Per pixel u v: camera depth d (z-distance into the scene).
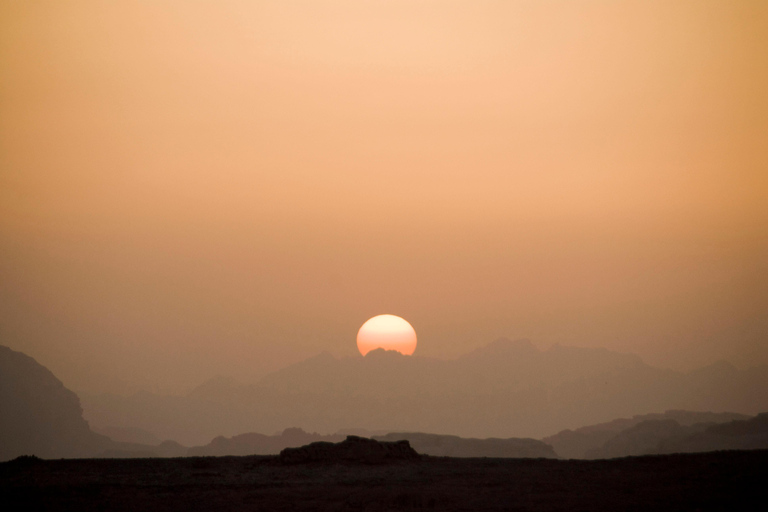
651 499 44.19
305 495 49.56
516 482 53.12
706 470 53.50
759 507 40.88
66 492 50.75
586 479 53.12
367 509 44.22
